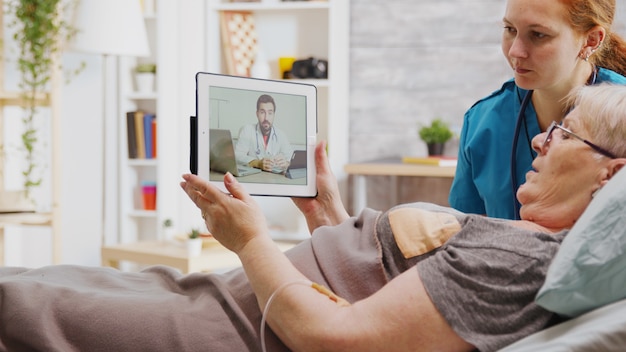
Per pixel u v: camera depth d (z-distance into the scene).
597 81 1.75
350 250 1.41
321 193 1.61
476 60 4.54
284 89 1.52
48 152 4.37
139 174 4.82
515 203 1.88
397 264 1.37
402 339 1.21
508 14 1.66
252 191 1.49
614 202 1.15
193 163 1.41
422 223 1.38
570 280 1.13
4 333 1.35
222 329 1.35
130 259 3.47
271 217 4.68
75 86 4.48
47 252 4.42
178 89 4.69
